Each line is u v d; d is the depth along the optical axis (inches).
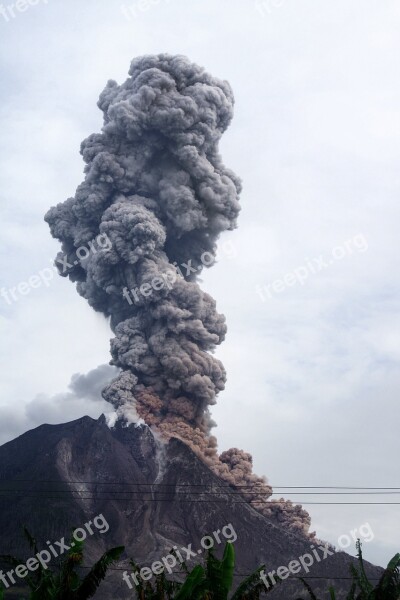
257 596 1339.8
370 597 1298.0
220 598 1278.3
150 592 1401.3
